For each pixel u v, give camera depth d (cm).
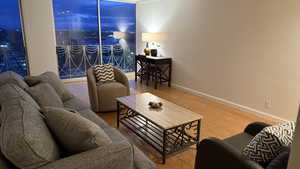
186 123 208
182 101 403
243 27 335
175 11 468
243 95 352
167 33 503
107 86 330
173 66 501
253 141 133
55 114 122
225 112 346
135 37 639
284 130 130
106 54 598
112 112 338
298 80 279
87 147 112
